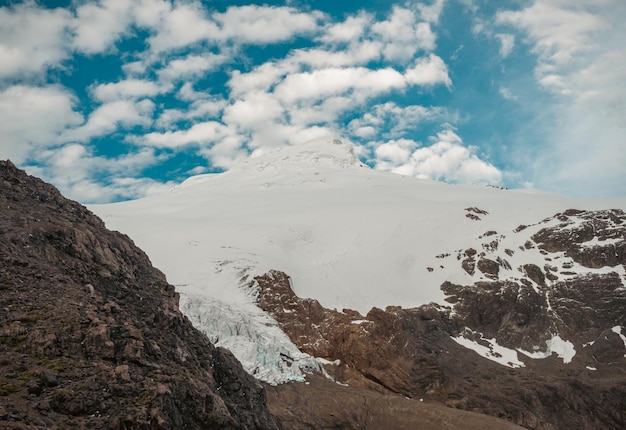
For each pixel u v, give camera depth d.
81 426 38.59
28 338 44.16
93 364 44.34
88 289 53.59
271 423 58.25
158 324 56.75
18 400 38.62
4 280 49.84
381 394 96.19
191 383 47.81
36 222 60.16
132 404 41.72
